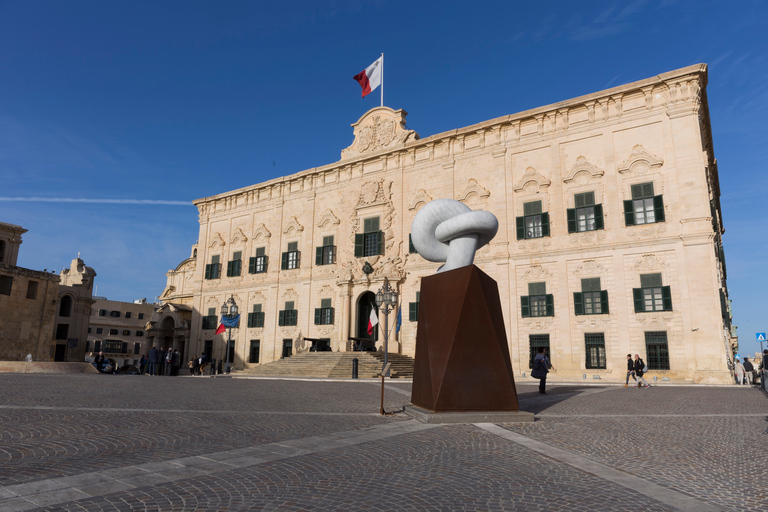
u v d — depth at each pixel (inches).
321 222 1692.9
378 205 1581.0
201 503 196.4
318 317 1630.2
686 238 1129.4
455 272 480.4
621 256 1205.1
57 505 187.3
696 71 1152.2
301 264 1712.6
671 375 1104.8
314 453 297.0
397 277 1485.0
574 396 721.0
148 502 195.2
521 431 392.8
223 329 1488.7
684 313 1113.4
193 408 490.3
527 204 1348.4
